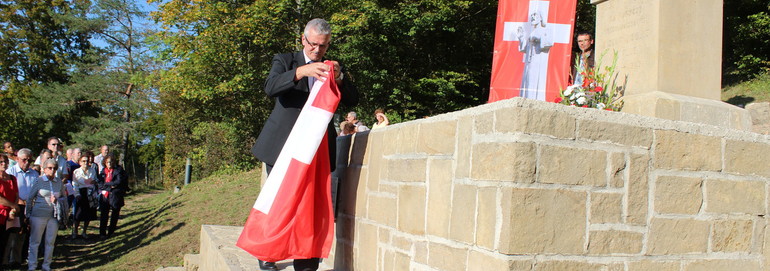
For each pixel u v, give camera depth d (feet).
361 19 58.95
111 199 41.68
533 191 7.98
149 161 128.47
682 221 9.48
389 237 11.63
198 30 64.85
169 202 50.98
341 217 14.80
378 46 64.23
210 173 73.72
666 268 9.24
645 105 15.53
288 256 11.59
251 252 11.56
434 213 9.84
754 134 10.58
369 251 12.68
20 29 120.26
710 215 9.86
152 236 38.45
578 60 17.34
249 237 11.67
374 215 12.52
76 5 118.83
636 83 16.49
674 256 9.36
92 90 112.98
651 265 9.08
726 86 55.06
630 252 8.87
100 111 120.47
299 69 11.57
